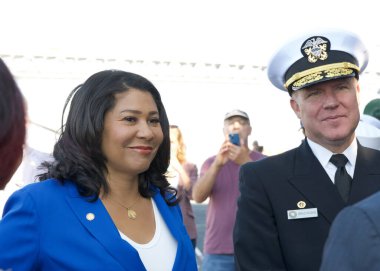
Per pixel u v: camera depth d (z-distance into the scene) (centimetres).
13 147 110
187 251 192
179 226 200
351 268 106
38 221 167
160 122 204
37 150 354
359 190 211
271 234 215
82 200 176
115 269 166
